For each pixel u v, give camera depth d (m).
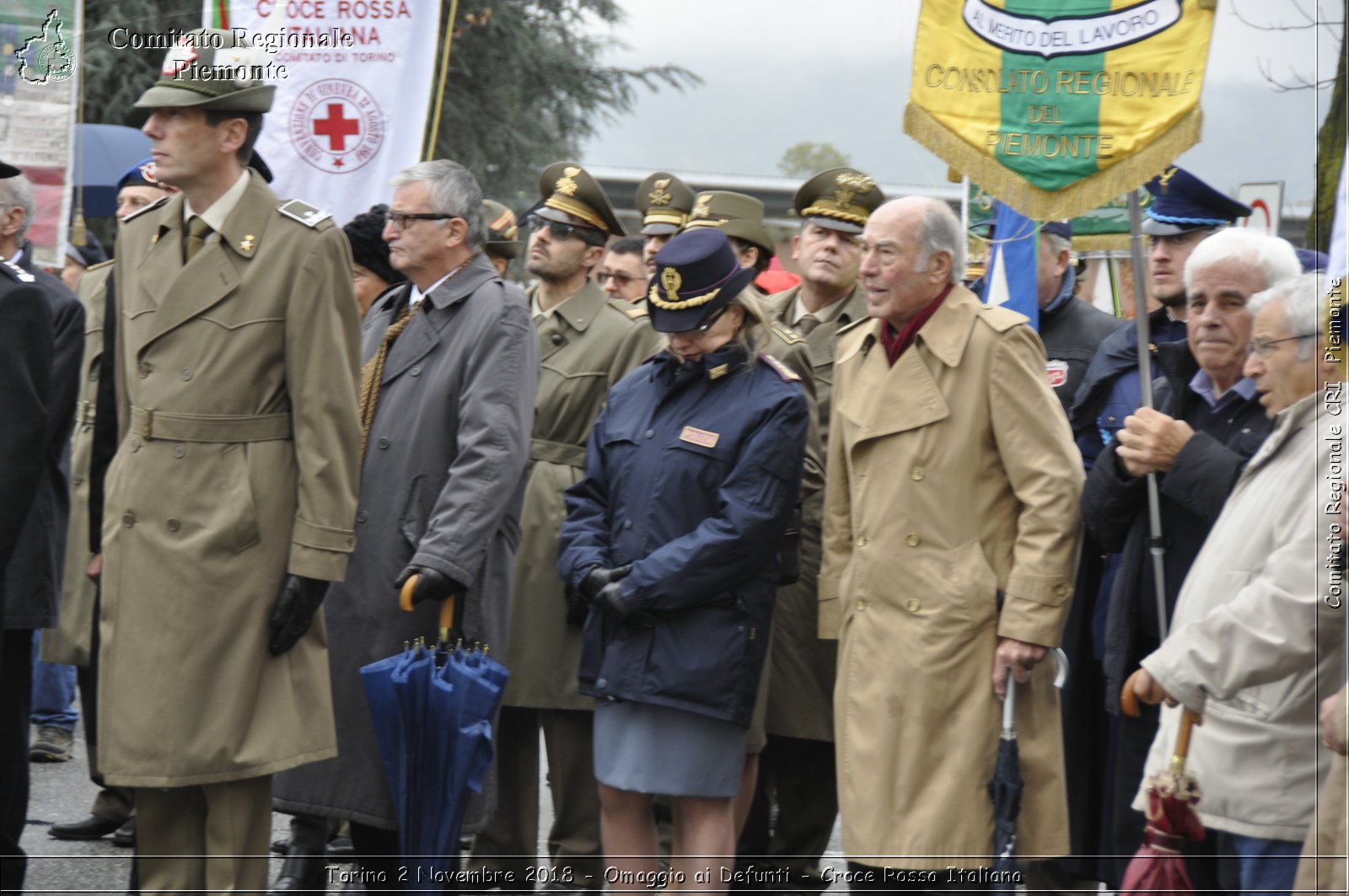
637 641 16.81
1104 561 18.95
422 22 24.70
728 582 16.59
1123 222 25.17
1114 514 16.52
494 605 18.36
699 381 17.41
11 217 20.39
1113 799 18.34
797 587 20.28
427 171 18.23
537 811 20.58
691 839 17.12
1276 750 14.20
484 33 56.34
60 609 21.73
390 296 19.62
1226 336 16.16
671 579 16.42
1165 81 16.70
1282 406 14.46
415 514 17.81
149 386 16.25
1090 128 16.94
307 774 17.75
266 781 16.66
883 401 17.02
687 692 16.59
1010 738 16.31
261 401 16.28
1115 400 19.45
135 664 16.06
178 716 15.95
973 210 24.45
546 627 20.25
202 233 16.50
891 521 16.84
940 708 16.50
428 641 17.81
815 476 19.70
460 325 18.06
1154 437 15.98
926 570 16.66
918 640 16.59
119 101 46.84
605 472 17.75
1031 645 16.17
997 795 16.20
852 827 16.88
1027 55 17.09
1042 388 16.67
